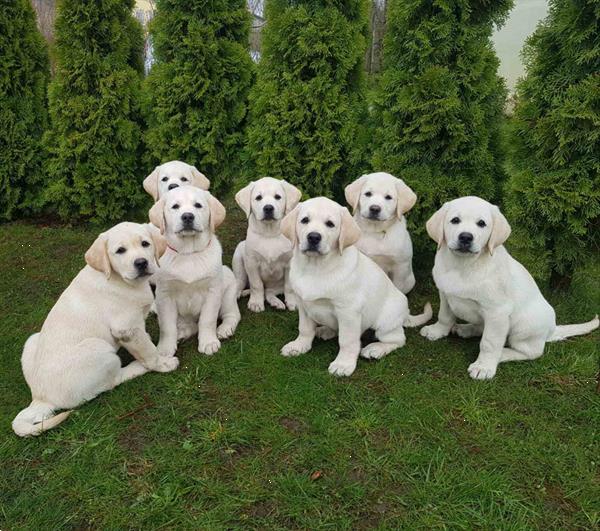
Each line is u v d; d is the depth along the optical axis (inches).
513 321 39.3
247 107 74.0
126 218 80.4
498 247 39.6
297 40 59.2
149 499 27.3
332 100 60.6
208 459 30.1
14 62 73.5
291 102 61.4
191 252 41.6
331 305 39.1
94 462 29.9
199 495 27.5
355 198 49.8
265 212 48.1
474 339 45.1
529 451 30.9
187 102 72.1
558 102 46.9
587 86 45.1
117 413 34.1
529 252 52.8
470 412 34.2
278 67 62.2
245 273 55.2
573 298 53.5
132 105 75.4
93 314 35.1
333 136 61.5
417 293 56.2
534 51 49.5
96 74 72.7
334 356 42.0
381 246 49.5
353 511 26.6
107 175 74.7
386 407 34.9
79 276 36.6
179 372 39.2
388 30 55.7
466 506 27.0
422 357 41.9
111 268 35.8
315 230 36.6
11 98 74.2
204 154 74.8
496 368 39.5
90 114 72.5
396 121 55.2
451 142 53.4
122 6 74.7
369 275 40.1
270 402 35.5
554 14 48.2
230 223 80.7
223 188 80.3
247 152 66.8
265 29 62.1
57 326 34.5
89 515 26.5
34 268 60.5
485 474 28.9
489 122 55.2
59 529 25.6
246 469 29.4
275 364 40.3
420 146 54.9
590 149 45.8
